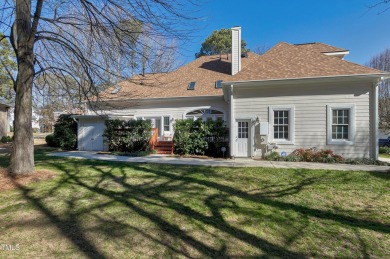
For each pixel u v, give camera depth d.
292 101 11.18
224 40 33.28
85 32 7.53
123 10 6.57
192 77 17.64
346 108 10.53
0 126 24.33
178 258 2.99
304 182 6.77
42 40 8.17
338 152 10.58
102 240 3.38
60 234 3.53
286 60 12.45
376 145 10.10
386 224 4.16
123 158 11.39
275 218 4.30
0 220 3.99
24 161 6.92
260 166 8.96
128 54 7.33
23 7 6.71
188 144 12.72
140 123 13.93
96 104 9.09
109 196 5.34
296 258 3.08
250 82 11.05
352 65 10.94
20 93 6.87
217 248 3.26
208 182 6.69
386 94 22.66
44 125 38.00
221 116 15.04
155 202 5.01
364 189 6.12
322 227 3.99
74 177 7.09
